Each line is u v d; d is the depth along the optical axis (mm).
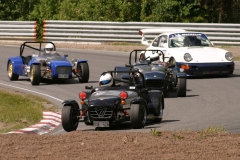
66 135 28203
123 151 24500
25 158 23672
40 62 54906
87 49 79750
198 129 32875
